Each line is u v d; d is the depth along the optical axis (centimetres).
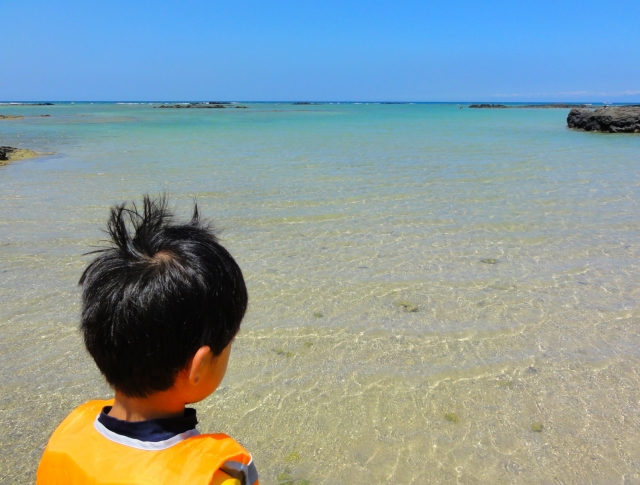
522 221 705
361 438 278
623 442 275
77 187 941
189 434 104
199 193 890
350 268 524
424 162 1304
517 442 276
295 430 284
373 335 388
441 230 662
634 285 480
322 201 829
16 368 339
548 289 472
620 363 350
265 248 586
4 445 269
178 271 102
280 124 3350
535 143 1858
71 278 489
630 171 1138
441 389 322
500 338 384
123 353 99
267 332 391
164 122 3534
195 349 102
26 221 690
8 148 1403
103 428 102
